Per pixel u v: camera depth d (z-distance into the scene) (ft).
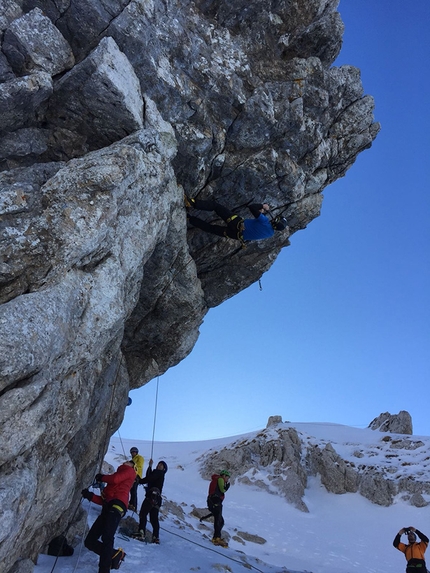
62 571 19.90
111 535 20.29
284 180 27.22
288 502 78.79
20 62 19.56
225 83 24.02
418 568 35.35
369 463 90.17
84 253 18.17
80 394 19.13
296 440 95.50
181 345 31.14
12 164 20.58
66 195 18.43
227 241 29.53
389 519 74.28
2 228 17.70
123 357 28.71
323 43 26.94
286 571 35.42
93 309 18.51
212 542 39.09
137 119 21.08
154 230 22.31
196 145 24.16
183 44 22.95
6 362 14.42
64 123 21.31
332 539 65.05
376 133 30.48
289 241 32.24
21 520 14.97
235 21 25.50
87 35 20.77
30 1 20.11
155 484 31.58
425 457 90.63
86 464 23.94
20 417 15.03
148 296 27.96
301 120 26.03
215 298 33.19
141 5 21.16
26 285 17.34
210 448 107.24
